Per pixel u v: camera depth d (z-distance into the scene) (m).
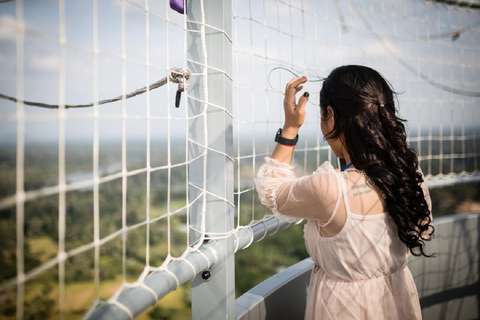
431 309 2.61
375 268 1.26
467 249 2.76
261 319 1.62
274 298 1.71
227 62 1.36
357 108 1.23
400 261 1.31
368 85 1.25
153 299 0.98
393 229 1.28
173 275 1.08
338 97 1.27
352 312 1.25
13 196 0.61
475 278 2.80
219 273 1.36
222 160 1.35
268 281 1.81
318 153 1.84
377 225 1.24
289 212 1.29
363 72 1.28
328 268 1.30
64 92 0.71
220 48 1.33
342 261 1.25
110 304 0.88
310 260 2.08
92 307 0.82
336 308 1.27
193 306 1.39
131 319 0.90
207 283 1.37
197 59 1.33
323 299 1.30
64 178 0.70
